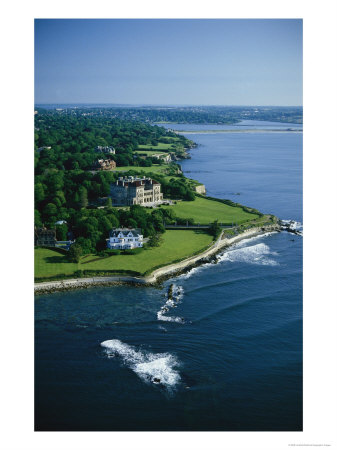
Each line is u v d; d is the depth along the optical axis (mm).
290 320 154250
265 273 198625
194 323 153125
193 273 198750
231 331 147625
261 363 130125
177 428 105125
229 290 180000
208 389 118562
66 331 147375
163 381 121312
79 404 112000
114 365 128250
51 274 187000
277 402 114188
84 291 178625
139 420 107250
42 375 122812
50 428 103188
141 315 159000
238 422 107125
